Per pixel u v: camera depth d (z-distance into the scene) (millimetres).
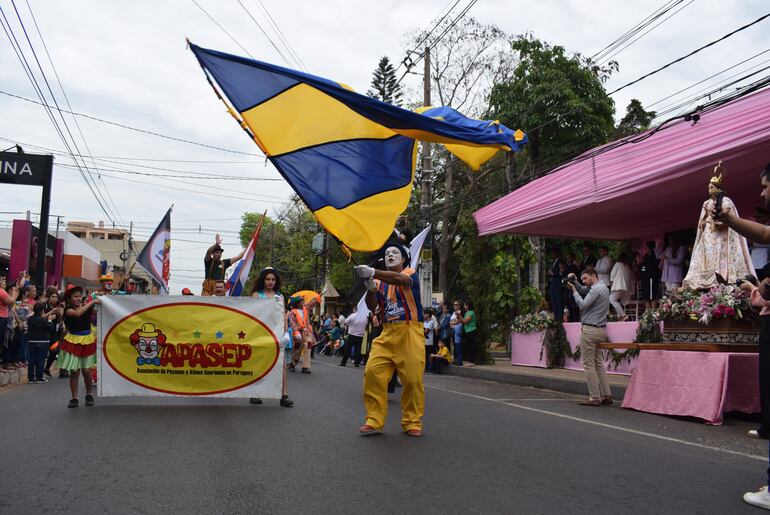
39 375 11617
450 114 8859
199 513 3533
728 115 8680
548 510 3666
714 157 8945
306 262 50906
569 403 9133
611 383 10641
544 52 22688
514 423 6914
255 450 5145
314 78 7859
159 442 5438
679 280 12781
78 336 7660
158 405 7848
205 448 5203
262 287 8383
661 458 5172
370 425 5934
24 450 5098
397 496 3898
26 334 12336
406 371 5957
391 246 6102
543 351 14523
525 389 11406
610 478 4438
